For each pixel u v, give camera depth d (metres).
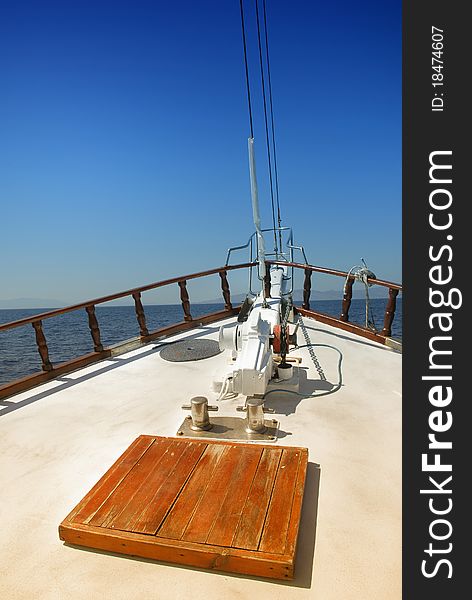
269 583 1.63
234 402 3.24
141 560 1.74
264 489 2.00
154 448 2.40
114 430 2.95
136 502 1.93
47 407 3.38
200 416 2.75
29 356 16.61
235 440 2.69
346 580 1.65
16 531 1.96
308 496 2.14
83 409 3.32
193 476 2.12
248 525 1.77
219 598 1.57
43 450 2.71
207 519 1.81
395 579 1.65
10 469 2.50
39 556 1.79
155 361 4.45
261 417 2.73
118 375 4.07
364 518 1.98
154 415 3.15
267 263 6.21
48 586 1.65
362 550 1.79
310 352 4.44
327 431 2.79
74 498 2.21
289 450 2.35
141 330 5.24
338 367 3.93
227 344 3.71
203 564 1.67
